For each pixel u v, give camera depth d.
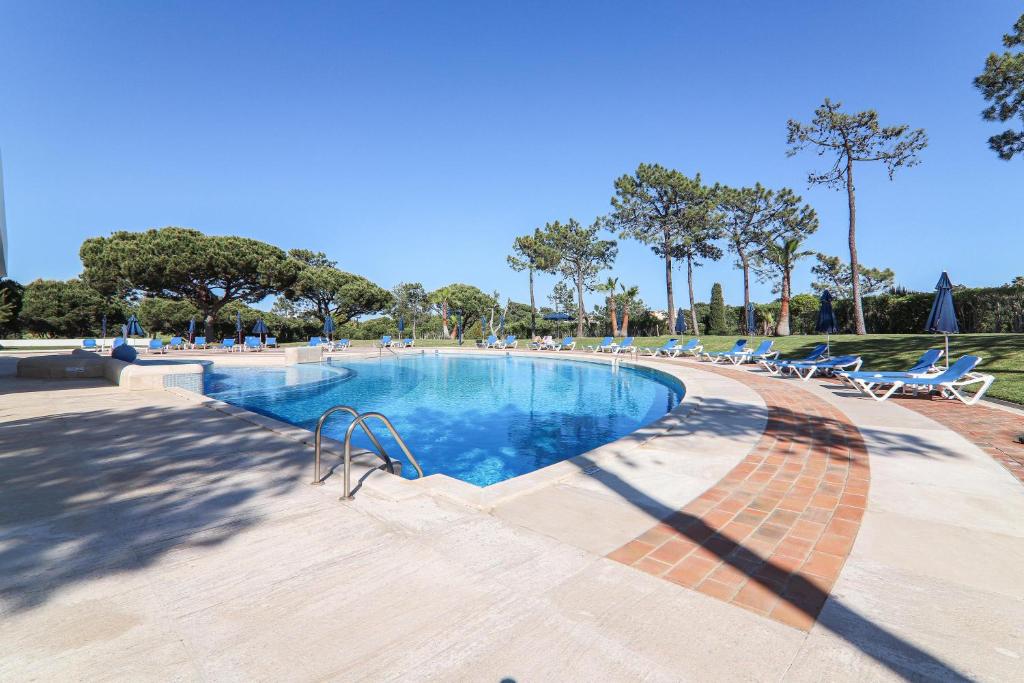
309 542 3.08
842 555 2.96
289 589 2.51
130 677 1.84
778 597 2.48
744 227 35.59
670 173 33.59
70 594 2.43
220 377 16.83
